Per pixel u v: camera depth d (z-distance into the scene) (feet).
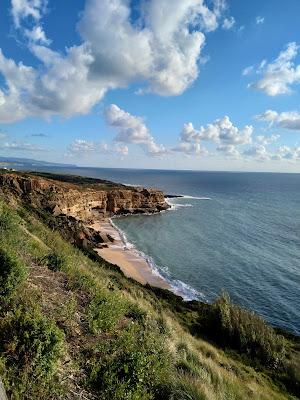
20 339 18.90
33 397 16.48
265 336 59.77
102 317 28.27
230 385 33.42
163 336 33.65
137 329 30.94
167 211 346.13
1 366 16.63
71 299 28.96
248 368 48.34
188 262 165.27
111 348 24.12
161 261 166.09
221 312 64.28
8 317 20.56
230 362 47.73
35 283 29.81
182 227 261.03
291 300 119.34
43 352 18.33
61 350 19.75
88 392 19.30
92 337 25.46
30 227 69.21
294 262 167.53
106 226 260.83
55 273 36.50
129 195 327.06
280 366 53.52
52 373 18.01
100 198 303.89
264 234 238.27
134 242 207.31
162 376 23.99
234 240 217.36
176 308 79.41
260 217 316.19
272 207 395.55
